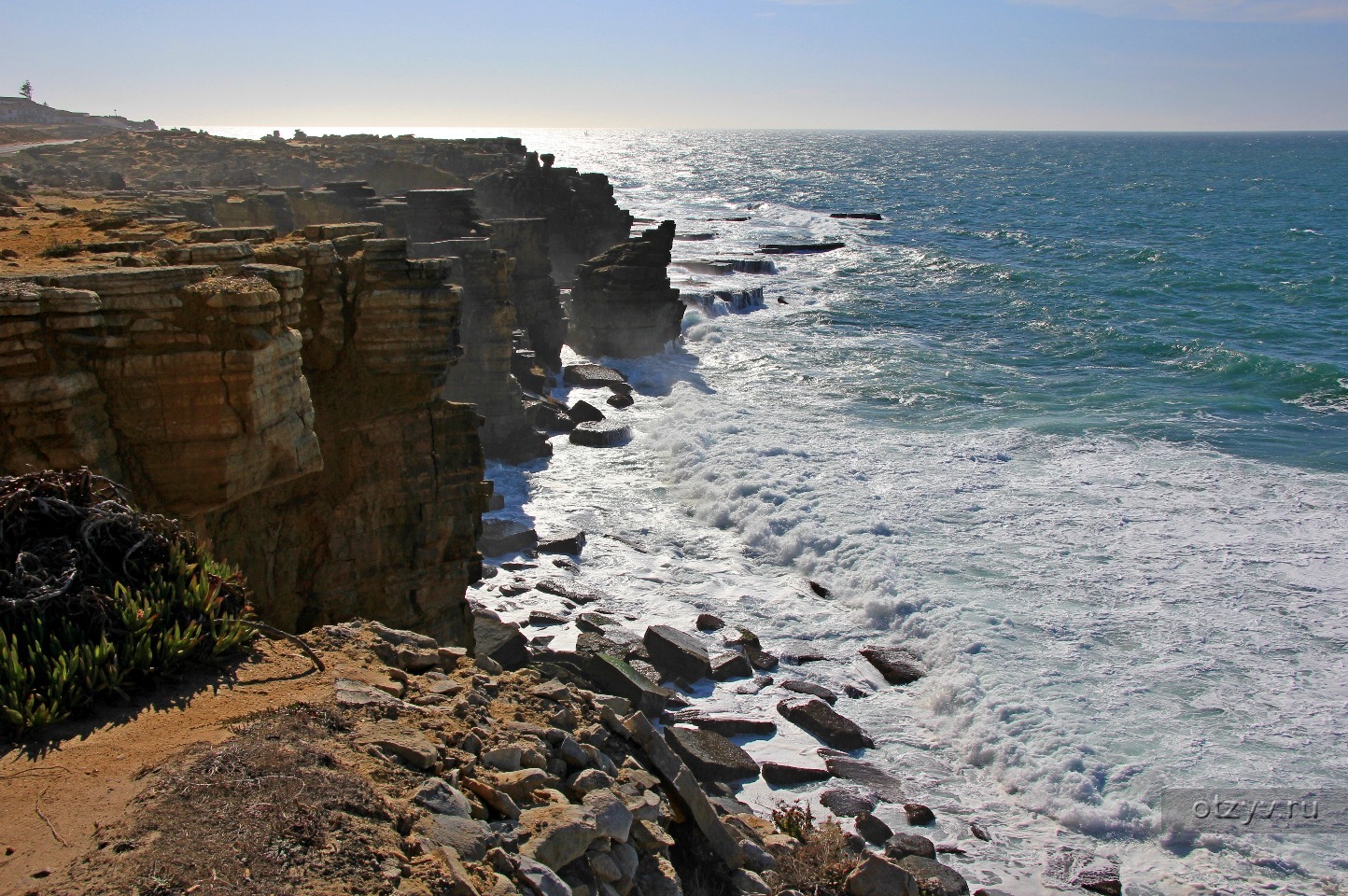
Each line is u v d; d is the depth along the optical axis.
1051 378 41.84
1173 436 32.59
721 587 23.00
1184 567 22.64
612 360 44.75
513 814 8.05
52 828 6.63
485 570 22.92
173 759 7.47
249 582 13.61
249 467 12.24
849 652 20.22
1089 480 28.45
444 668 10.78
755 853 11.45
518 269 40.47
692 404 37.03
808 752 16.66
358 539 14.96
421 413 15.25
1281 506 26.25
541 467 30.86
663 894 8.70
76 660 8.20
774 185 196.88
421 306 14.72
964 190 181.50
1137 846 14.58
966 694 17.97
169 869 6.21
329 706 8.66
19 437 10.80
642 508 27.73
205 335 11.74
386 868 6.61
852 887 11.23
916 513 25.97
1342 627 19.95
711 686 18.73
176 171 56.19
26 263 13.15
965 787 16.03
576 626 20.53
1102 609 20.91
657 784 10.09
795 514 25.92
